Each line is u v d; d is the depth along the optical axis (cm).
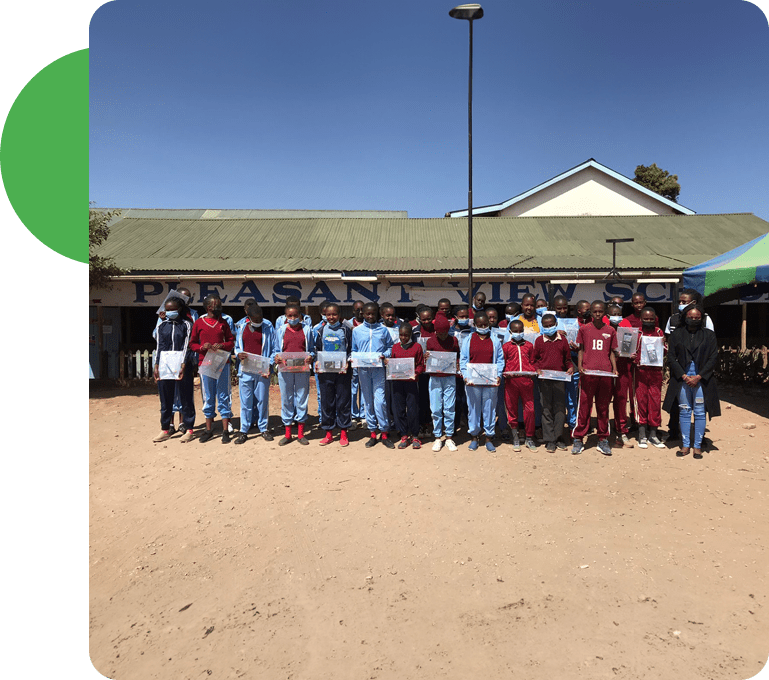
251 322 784
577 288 1373
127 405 1084
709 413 694
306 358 770
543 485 606
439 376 728
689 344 700
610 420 895
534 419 749
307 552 477
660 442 748
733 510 536
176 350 791
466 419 864
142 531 527
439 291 1375
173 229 1766
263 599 410
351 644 354
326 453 729
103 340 1377
